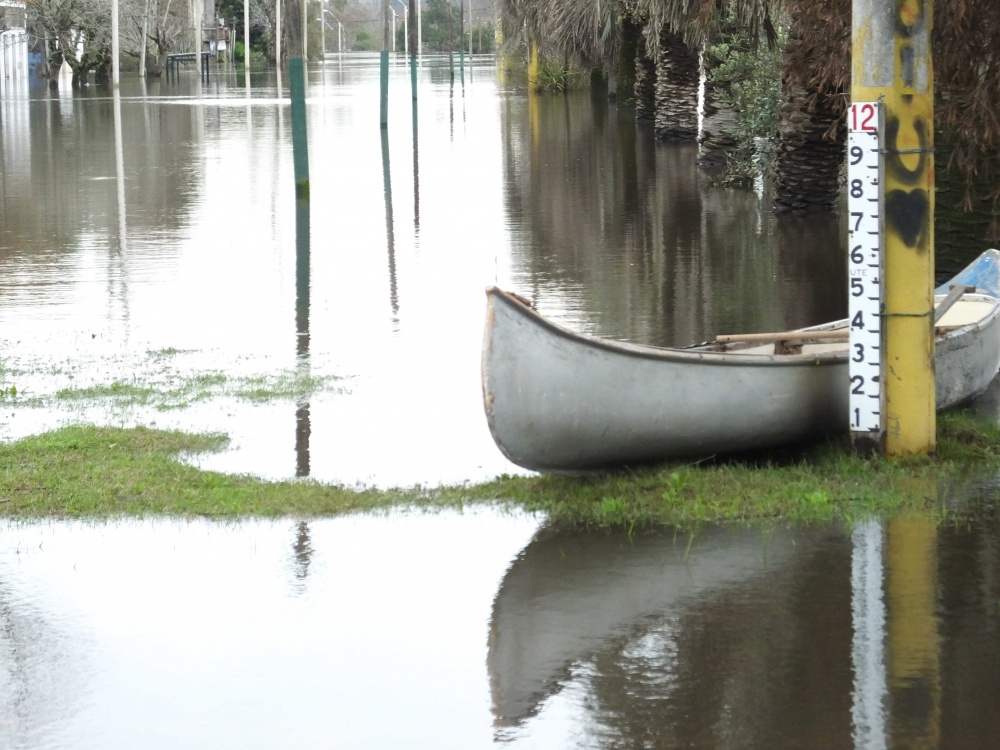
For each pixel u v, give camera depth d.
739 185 40.94
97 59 127.62
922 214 13.14
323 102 89.75
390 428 15.78
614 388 12.59
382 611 10.27
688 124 58.41
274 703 8.79
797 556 11.12
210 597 10.59
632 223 33.53
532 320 12.14
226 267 27.55
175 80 133.12
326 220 34.72
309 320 22.25
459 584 10.77
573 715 8.56
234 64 168.88
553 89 100.81
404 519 12.41
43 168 46.69
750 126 41.56
